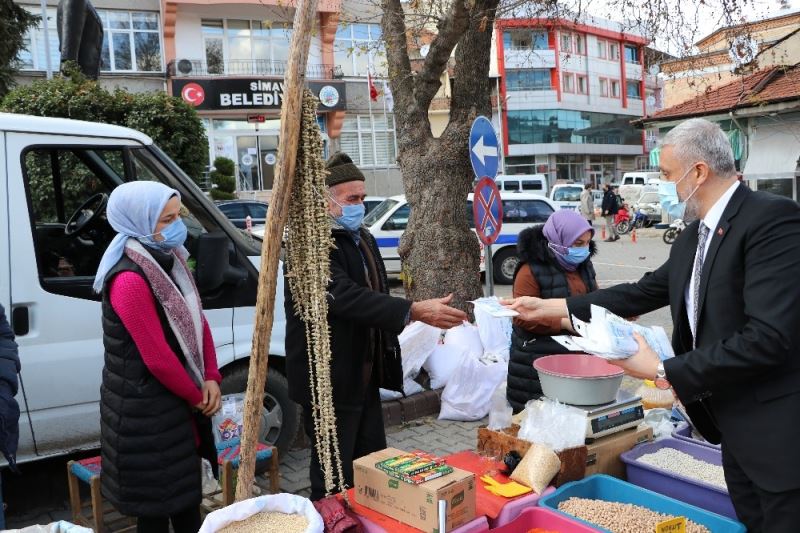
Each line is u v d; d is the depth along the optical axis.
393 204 12.90
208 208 4.26
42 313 3.60
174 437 2.68
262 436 4.43
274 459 3.77
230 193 21.88
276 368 4.51
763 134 15.43
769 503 2.11
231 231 4.31
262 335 2.26
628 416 3.15
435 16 6.95
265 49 27.02
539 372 3.15
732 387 2.15
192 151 10.36
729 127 15.91
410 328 5.76
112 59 24.86
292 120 2.14
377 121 29.64
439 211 6.80
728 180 2.22
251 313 4.28
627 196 32.16
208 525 2.14
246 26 26.62
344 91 27.62
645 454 3.16
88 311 3.74
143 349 2.59
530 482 2.73
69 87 9.23
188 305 2.87
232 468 3.46
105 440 2.73
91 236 4.05
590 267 4.07
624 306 2.77
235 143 27.05
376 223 12.59
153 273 2.69
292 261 2.36
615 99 51.88
